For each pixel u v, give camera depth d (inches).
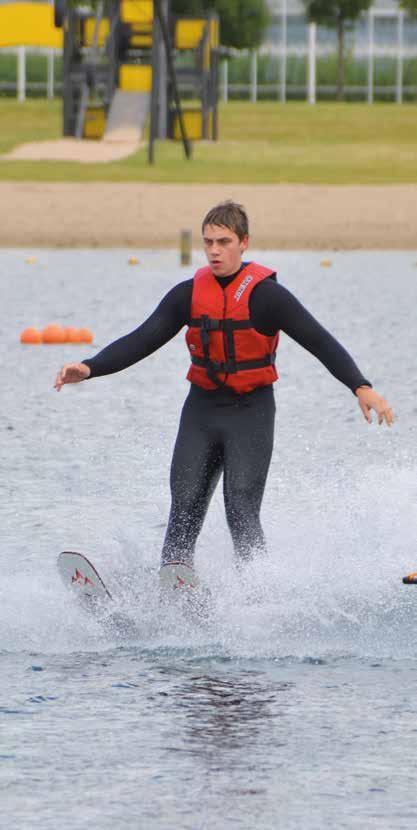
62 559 897.5
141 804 617.6
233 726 718.5
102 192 5605.3
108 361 925.2
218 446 936.9
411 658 835.4
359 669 815.7
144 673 805.9
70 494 1268.5
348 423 1628.9
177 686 781.9
